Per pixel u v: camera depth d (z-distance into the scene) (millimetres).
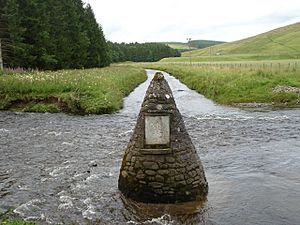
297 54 117875
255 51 150375
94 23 81562
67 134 17172
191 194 8664
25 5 48031
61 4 61719
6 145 14914
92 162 12391
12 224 6738
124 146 14656
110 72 49594
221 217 8078
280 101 28562
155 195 8562
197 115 23375
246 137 16297
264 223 7812
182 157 8648
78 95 25031
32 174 11148
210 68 53031
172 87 44281
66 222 7832
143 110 8852
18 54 45688
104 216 8133
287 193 9430
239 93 30656
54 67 54750
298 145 14570
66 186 10047
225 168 11625
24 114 23422
